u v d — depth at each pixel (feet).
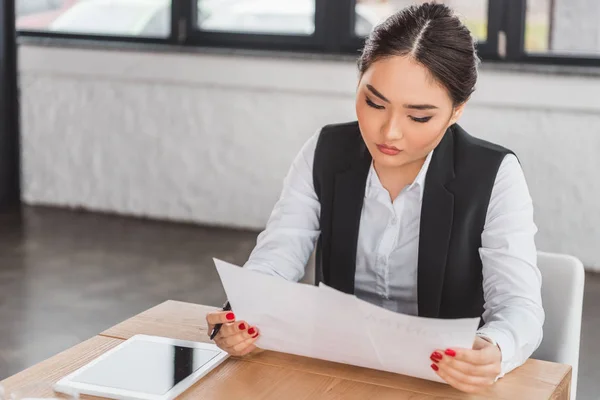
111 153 18.54
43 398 4.22
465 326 4.20
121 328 5.30
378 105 4.74
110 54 18.02
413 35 4.62
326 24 16.98
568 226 15.70
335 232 5.71
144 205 18.49
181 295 13.52
